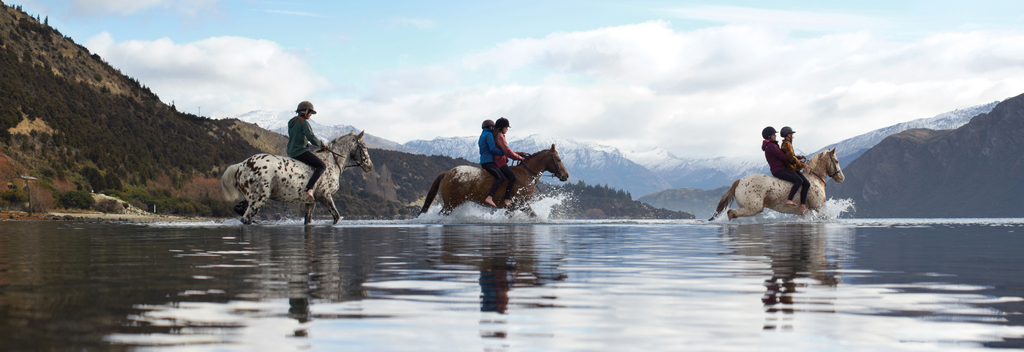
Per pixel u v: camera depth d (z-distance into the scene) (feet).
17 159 239.71
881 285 8.63
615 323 5.91
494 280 9.26
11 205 177.68
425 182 488.44
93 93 348.18
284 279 9.27
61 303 6.82
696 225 37.19
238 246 17.24
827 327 5.71
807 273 10.28
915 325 5.78
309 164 38.19
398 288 8.30
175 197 278.87
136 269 10.68
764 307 6.79
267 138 488.44
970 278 9.49
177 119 386.32
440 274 10.08
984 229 32.24
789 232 27.53
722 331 5.53
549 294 7.78
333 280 9.16
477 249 16.15
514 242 19.48
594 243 18.99
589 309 6.67
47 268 10.75
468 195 43.34
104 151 285.84
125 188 264.52
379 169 465.88
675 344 5.04
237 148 407.23
